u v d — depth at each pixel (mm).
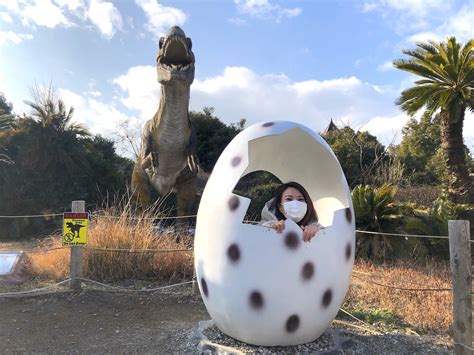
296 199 4109
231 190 3820
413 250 10430
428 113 15953
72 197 18031
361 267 8820
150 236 7734
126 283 7105
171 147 9508
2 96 28391
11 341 4582
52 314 5539
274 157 4883
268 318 3633
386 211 10500
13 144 18016
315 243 3670
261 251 3598
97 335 4781
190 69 8852
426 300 6031
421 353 4297
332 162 4297
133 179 10500
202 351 3984
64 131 18766
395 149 30219
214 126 29578
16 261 7262
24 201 17062
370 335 4715
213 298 3854
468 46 14836
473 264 9109
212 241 3826
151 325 5148
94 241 7348
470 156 29688
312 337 3906
